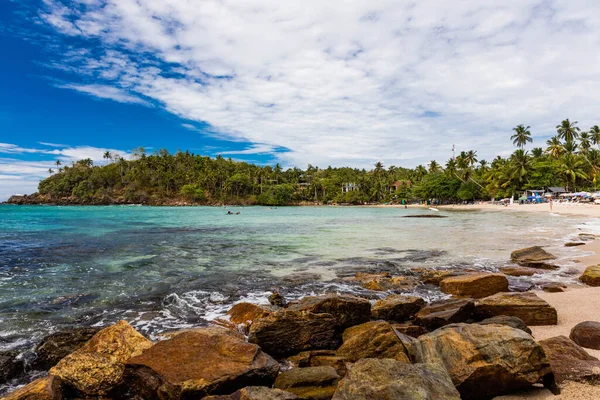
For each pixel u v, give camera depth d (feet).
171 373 15.15
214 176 504.84
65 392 15.83
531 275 38.24
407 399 12.00
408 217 168.35
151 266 44.45
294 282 36.42
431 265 45.03
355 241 70.33
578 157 267.39
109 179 508.94
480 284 31.04
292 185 544.62
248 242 69.31
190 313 26.78
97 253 54.54
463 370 14.53
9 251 55.83
